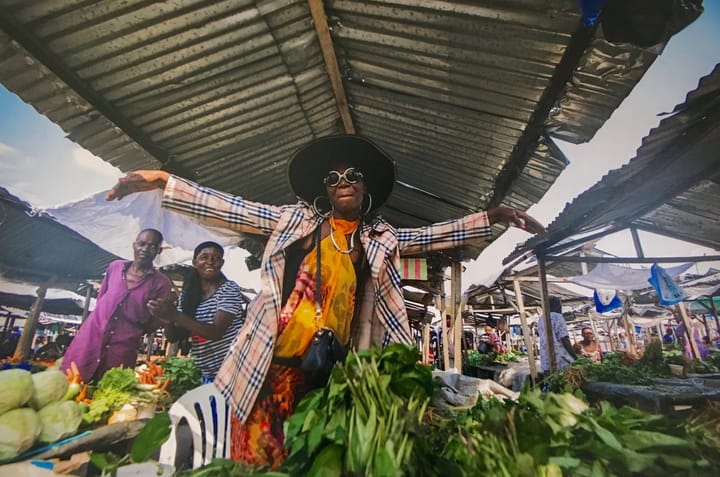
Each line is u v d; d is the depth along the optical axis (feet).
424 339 34.45
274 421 5.16
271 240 5.55
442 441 3.70
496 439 3.33
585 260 16.11
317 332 5.12
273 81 8.96
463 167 11.82
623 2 5.16
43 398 6.18
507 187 11.27
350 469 2.99
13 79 7.05
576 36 6.04
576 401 3.79
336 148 6.39
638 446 3.22
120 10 6.37
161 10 6.57
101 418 7.22
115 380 7.82
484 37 6.89
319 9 7.27
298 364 5.41
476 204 13.94
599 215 11.60
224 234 13.62
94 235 11.84
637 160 8.24
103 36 6.69
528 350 23.79
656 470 3.00
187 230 12.92
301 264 5.71
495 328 50.44
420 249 6.35
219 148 10.75
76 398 7.12
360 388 3.41
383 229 6.17
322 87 9.90
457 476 3.07
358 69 9.13
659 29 5.26
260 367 4.95
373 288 6.11
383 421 3.17
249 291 19.51
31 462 5.58
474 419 4.21
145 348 24.17
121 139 9.27
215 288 10.52
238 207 5.58
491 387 9.76
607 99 7.03
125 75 7.57
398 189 15.40
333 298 5.54
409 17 7.10
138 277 9.84
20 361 10.70
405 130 11.02
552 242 15.38
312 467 3.02
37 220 14.60
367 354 3.86
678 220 14.12
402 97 9.56
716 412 3.95
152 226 12.21
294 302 5.46
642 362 15.44
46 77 7.15
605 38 5.81
